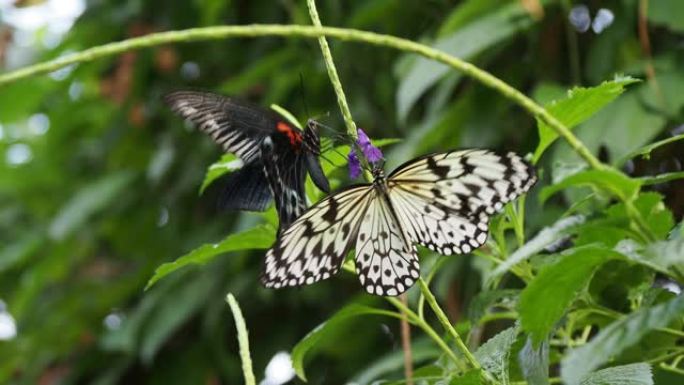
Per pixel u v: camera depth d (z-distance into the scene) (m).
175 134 1.99
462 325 1.40
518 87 1.63
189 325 1.96
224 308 1.88
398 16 1.71
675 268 1.23
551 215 1.54
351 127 1.31
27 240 2.23
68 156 2.32
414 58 1.63
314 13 1.30
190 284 1.86
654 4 1.57
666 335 1.35
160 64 2.01
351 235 1.31
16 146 2.51
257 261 1.83
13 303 2.14
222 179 1.93
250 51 1.98
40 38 2.34
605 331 1.21
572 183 1.26
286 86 1.82
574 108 1.32
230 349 1.93
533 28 1.62
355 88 1.77
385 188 1.31
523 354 1.28
